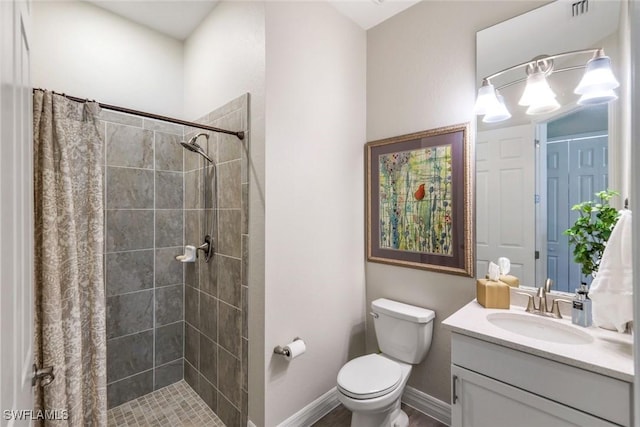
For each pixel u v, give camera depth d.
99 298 1.45
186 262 2.42
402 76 2.15
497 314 1.55
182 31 2.41
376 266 2.31
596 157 1.42
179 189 2.47
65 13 1.99
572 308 1.38
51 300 1.23
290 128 1.80
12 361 0.68
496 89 1.73
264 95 1.67
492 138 1.74
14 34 0.73
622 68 1.36
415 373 2.07
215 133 2.06
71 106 1.37
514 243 1.66
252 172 1.75
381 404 1.55
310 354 1.93
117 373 2.15
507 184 1.69
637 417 0.50
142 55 2.33
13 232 0.71
